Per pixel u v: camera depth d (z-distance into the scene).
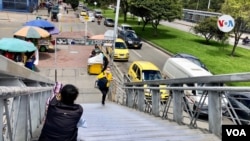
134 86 15.23
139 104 13.56
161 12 42.03
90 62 23.80
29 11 57.88
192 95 7.84
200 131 6.43
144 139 5.61
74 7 79.62
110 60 26.12
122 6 59.34
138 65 20.50
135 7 43.94
